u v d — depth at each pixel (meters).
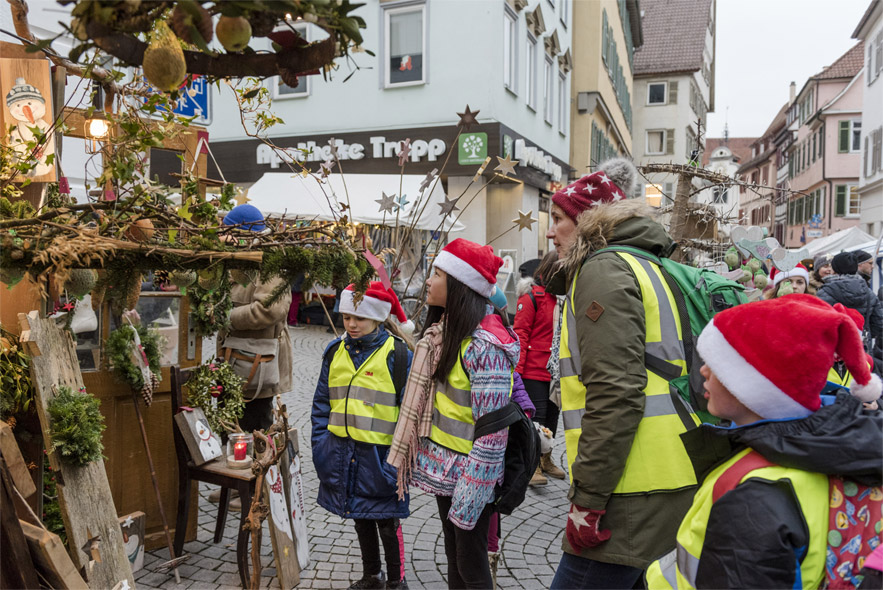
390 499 3.11
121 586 2.55
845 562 1.21
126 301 2.07
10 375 2.61
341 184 9.64
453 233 12.80
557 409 4.93
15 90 2.44
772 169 58.59
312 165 13.68
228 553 3.56
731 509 1.27
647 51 36.59
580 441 1.98
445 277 2.56
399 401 3.13
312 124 13.81
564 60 17.92
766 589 1.19
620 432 1.91
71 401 2.50
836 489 1.25
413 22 13.01
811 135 38.28
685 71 35.16
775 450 1.26
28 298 2.84
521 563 3.68
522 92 14.36
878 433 1.22
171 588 3.17
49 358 2.53
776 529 1.20
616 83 25.20
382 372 3.13
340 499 3.11
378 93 13.28
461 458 2.54
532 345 4.71
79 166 4.72
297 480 3.50
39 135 2.28
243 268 2.22
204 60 1.44
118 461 3.38
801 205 41.06
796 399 1.31
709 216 5.85
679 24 37.38
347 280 2.41
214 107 14.37
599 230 2.22
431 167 12.97
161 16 1.29
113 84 2.31
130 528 3.19
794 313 1.33
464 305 2.53
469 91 12.69
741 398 1.36
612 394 1.92
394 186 9.53
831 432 1.24
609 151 24.75
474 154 12.50
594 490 1.94
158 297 3.51
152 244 2.02
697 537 1.40
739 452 1.38
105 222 2.02
